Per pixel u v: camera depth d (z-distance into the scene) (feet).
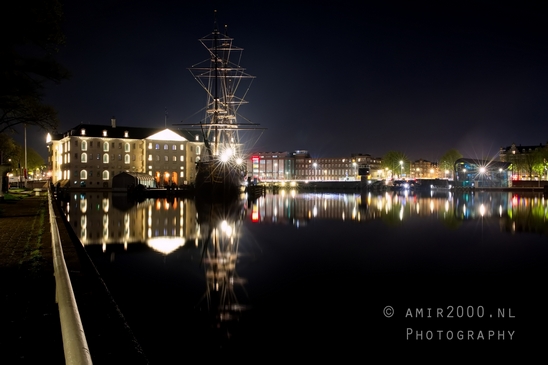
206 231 84.99
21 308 26.03
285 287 41.75
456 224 96.84
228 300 37.50
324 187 470.39
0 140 162.30
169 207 153.17
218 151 259.39
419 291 40.06
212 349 27.02
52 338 21.07
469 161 397.19
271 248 64.59
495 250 61.62
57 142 400.06
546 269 48.73
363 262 53.52
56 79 63.82
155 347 27.50
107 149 360.69
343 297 38.27
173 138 379.35
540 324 31.48
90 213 125.49
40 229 64.75
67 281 19.86
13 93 62.54
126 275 46.80
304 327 30.94
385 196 264.93
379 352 27.14
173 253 60.44
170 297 38.45
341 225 95.96
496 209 143.84
